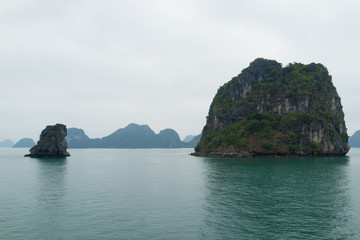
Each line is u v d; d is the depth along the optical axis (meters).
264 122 150.25
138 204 37.12
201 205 36.28
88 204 37.34
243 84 186.00
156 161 132.62
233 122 171.88
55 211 33.72
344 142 154.25
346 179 58.00
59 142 158.50
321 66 181.38
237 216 31.20
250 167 85.44
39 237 25.30
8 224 28.88
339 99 166.88
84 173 76.19
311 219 30.05
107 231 26.61
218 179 59.50
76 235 25.66
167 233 26.05
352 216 31.02
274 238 24.70
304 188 47.69
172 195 43.03
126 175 71.00
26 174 73.12
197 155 170.75
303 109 149.62
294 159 121.88
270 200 38.75
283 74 174.12
